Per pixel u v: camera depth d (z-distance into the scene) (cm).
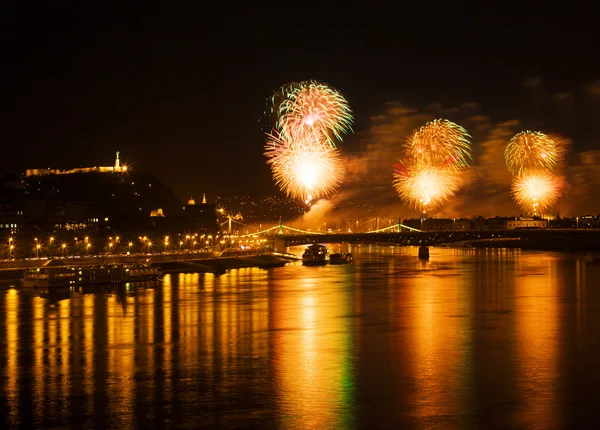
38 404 7019
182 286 17625
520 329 10594
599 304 13375
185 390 7438
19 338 10119
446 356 8794
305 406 6894
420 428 6309
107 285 17788
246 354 9006
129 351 9225
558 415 6575
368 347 9338
